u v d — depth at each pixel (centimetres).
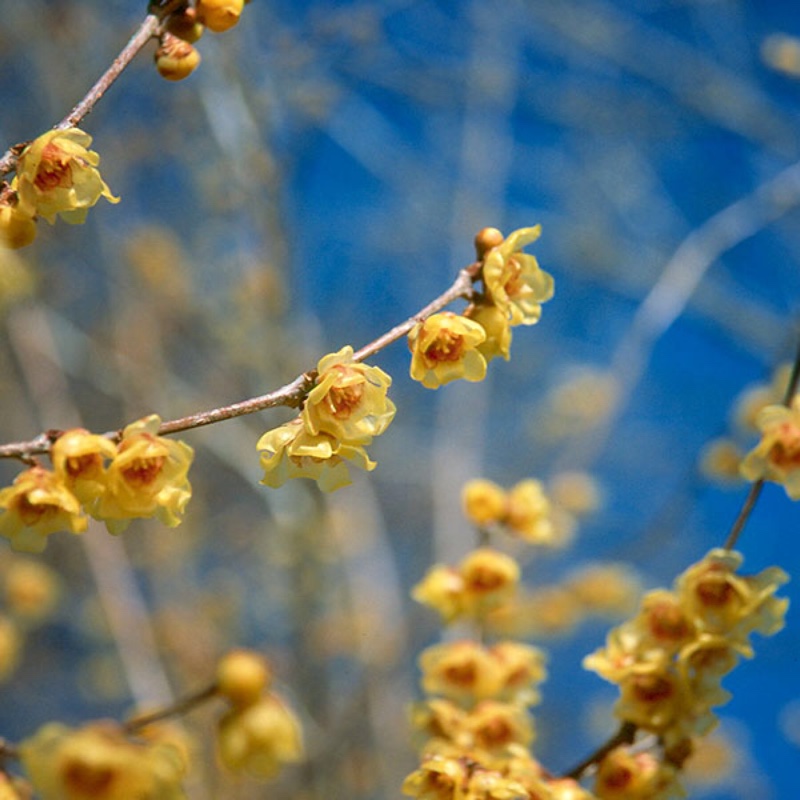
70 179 211
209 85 518
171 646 623
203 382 691
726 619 251
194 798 496
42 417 571
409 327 212
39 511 206
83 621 667
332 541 570
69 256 655
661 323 485
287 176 551
